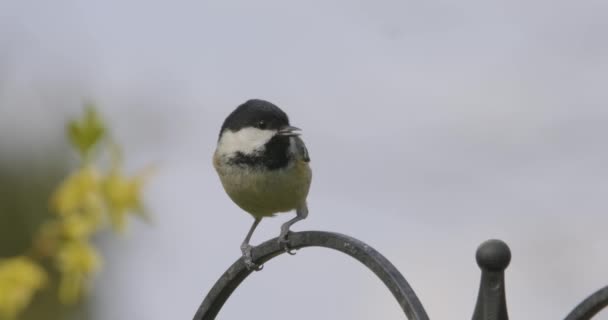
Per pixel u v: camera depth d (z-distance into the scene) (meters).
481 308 4.98
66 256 5.42
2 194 14.55
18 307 5.32
